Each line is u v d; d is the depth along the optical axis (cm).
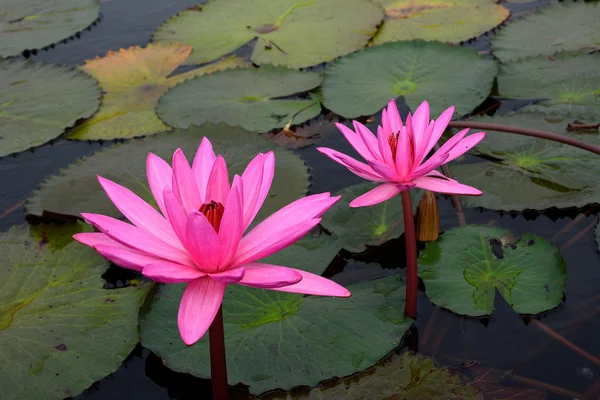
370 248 238
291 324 197
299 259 224
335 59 382
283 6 454
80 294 218
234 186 135
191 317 135
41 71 381
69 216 256
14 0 492
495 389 176
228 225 137
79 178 279
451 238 233
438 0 448
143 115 342
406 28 414
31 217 263
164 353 187
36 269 230
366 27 412
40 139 317
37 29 446
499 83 341
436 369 181
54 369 187
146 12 477
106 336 199
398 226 243
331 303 206
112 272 235
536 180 261
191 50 409
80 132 330
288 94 348
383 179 190
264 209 258
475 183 265
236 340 191
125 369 195
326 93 347
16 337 199
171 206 138
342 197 259
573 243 232
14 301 215
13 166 304
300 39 407
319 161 296
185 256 148
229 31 428
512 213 251
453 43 391
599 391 173
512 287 210
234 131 308
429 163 177
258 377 178
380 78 351
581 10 399
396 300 207
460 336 196
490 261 222
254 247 148
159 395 185
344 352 186
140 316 202
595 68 335
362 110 327
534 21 395
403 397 172
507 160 277
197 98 348
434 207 231
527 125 294
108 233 141
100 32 447
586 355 186
